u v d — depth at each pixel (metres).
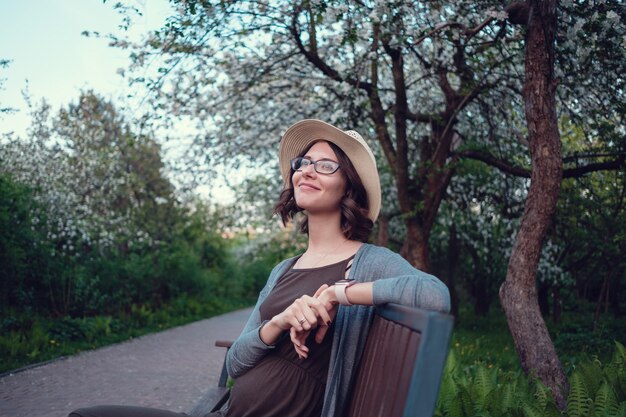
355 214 1.77
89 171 14.17
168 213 16.39
